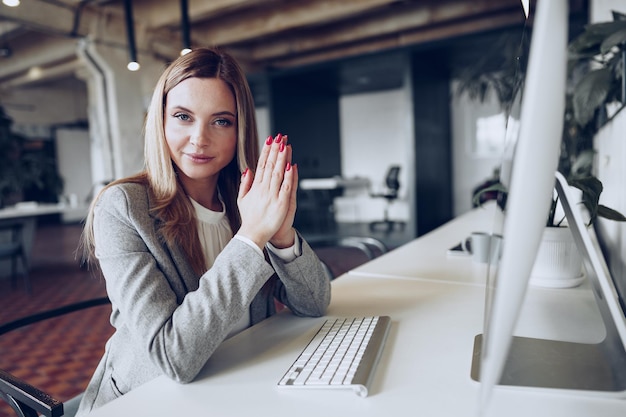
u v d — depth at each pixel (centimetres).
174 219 91
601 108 190
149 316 76
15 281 491
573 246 117
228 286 77
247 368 78
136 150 680
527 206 40
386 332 90
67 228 1093
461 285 128
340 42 782
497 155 857
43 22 563
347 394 67
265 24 691
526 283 40
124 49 659
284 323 102
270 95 767
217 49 96
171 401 68
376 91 971
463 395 65
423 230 689
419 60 670
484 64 552
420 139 678
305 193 866
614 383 64
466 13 658
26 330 324
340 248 665
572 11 482
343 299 119
